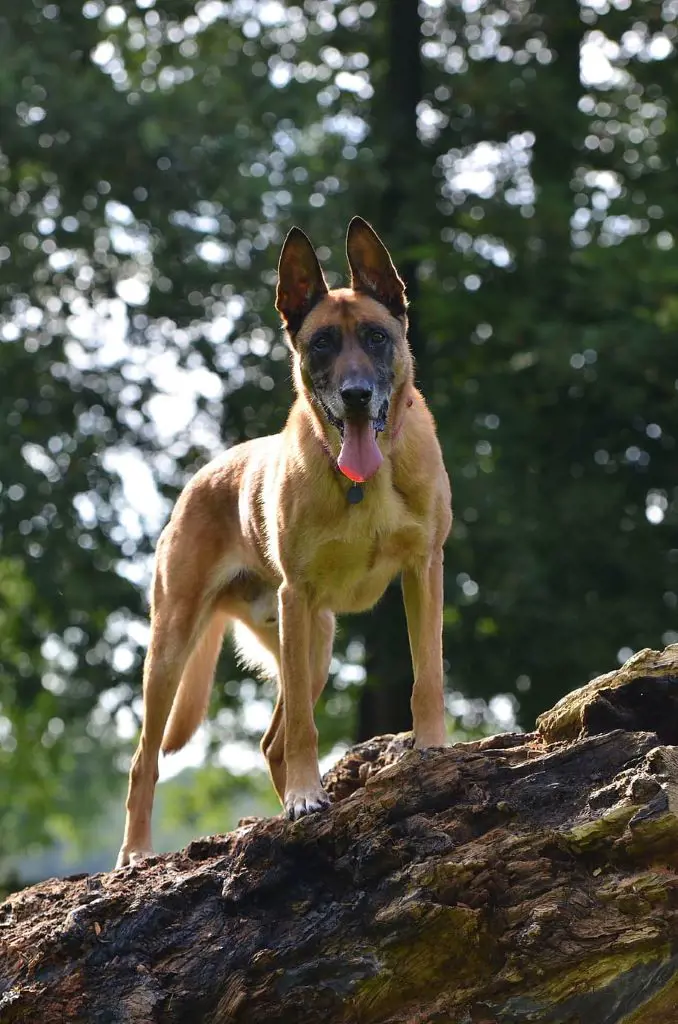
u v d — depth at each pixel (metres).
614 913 5.78
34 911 7.23
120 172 17.50
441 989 5.97
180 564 8.08
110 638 17.97
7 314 18.58
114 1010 6.35
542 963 5.76
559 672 16.58
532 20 19.69
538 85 18.48
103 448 17.97
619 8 19.34
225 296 18.25
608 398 16.92
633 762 6.15
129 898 6.84
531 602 16.44
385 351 7.17
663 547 17.30
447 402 17.58
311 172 18.11
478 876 5.97
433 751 6.57
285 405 17.91
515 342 17.84
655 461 17.34
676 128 19.20
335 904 6.31
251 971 6.27
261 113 18.48
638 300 17.14
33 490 16.98
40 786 26.02
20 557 17.19
